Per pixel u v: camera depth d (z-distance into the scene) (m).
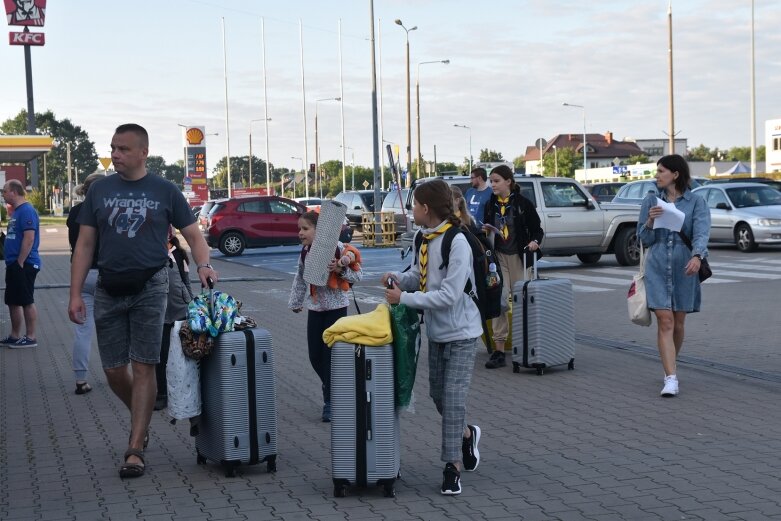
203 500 5.70
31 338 12.07
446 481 5.72
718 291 16.48
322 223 7.50
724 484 5.78
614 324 13.12
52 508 5.60
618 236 21.73
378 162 34.88
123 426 7.77
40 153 39.53
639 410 7.86
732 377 9.14
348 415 5.66
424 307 5.58
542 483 5.91
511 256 10.02
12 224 11.80
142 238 6.27
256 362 6.20
